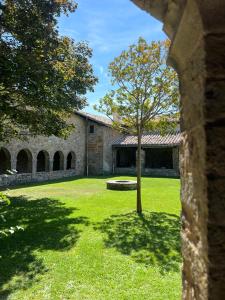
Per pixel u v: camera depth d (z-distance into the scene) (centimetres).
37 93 752
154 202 961
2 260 459
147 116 785
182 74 147
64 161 1953
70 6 823
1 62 671
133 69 751
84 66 1059
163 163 2320
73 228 645
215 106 106
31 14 734
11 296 349
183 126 148
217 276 104
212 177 106
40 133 1003
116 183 1294
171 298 338
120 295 348
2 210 841
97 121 2152
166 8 129
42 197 1088
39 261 454
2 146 1412
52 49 783
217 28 104
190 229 137
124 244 535
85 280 389
